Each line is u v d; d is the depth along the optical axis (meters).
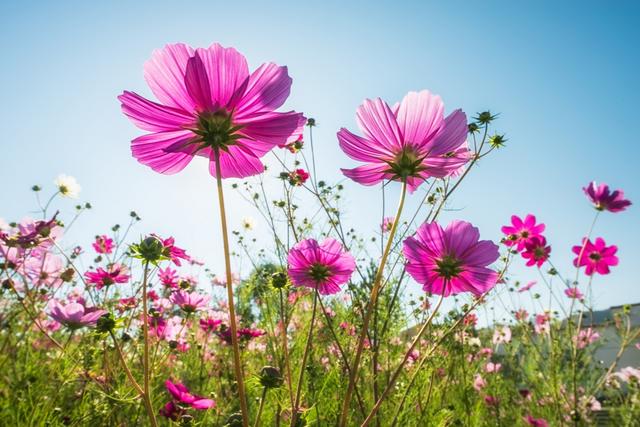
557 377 0.73
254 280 0.72
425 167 0.25
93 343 0.53
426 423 0.51
